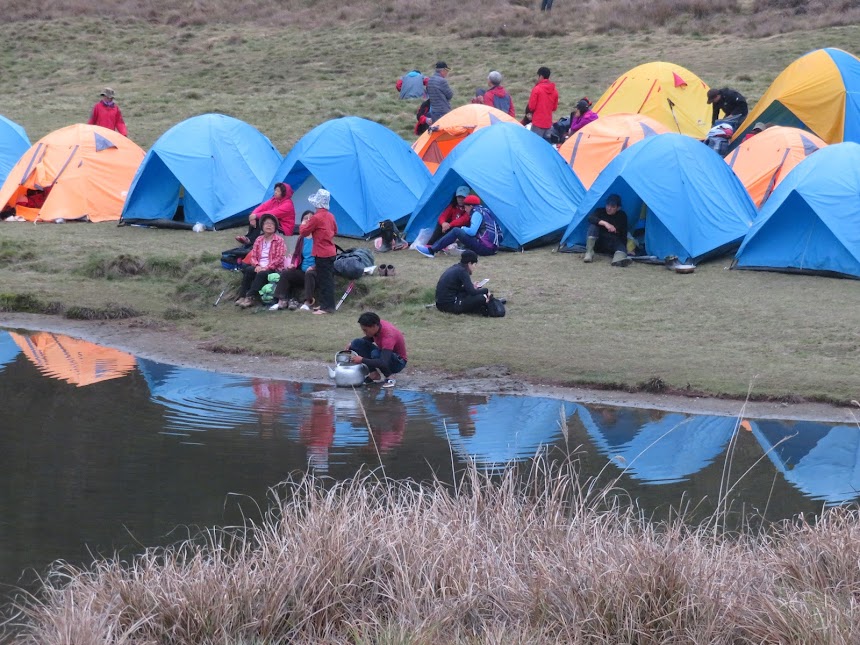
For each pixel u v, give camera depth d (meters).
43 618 20.23
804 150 65.56
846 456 32.75
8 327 50.97
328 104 105.44
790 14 132.25
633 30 133.50
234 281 55.12
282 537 22.64
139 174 69.94
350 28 147.12
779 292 52.56
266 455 32.69
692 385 39.41
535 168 64.44
